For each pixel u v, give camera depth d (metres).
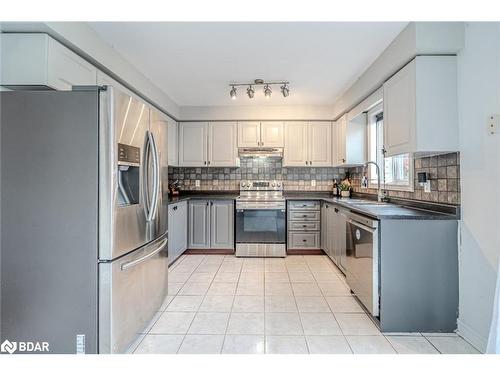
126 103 1.79
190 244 4.29
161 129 2.40
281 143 4.44
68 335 1.64
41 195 1.62
